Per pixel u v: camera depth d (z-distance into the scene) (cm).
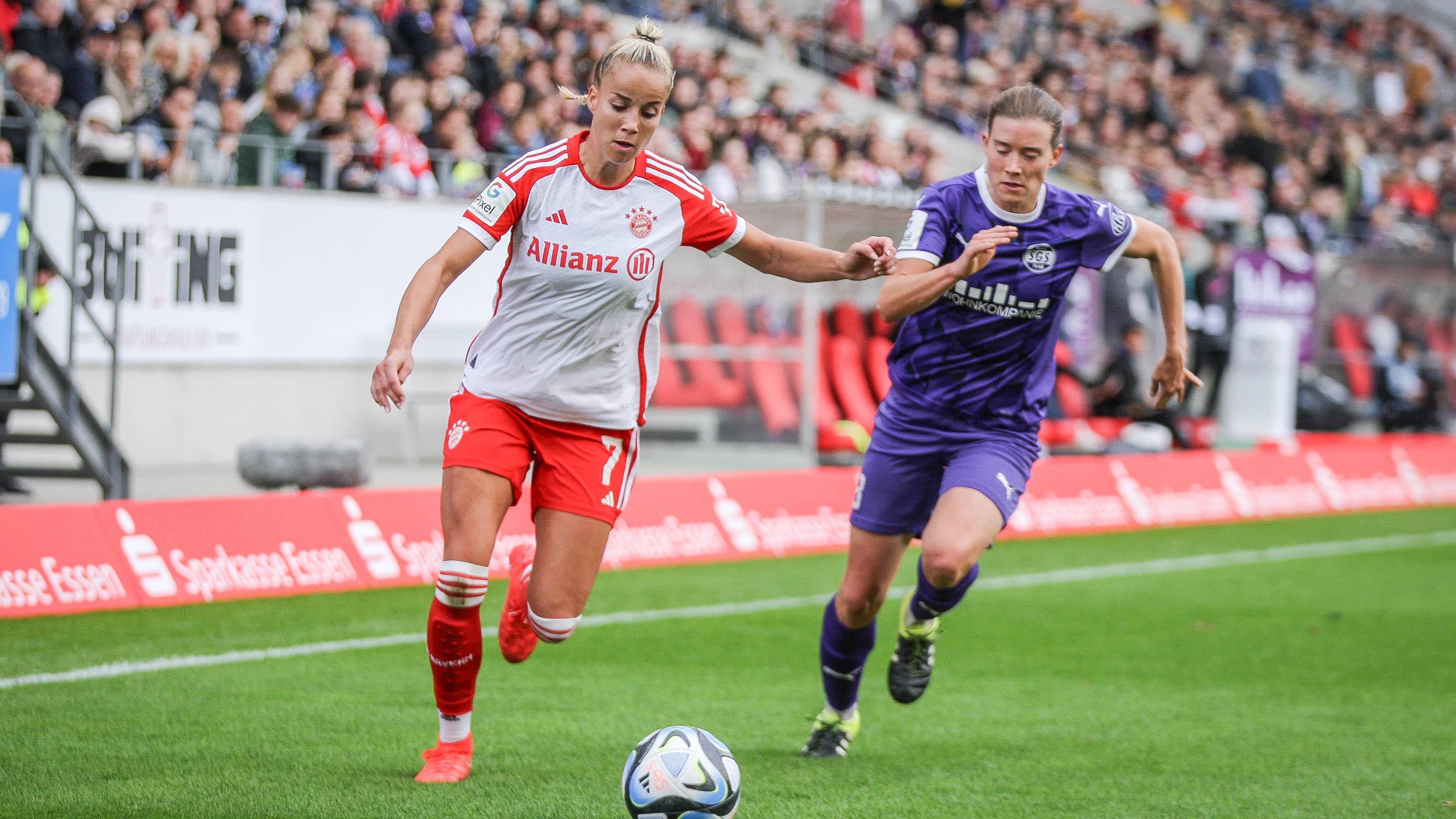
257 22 4372
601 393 1489
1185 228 5975
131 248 3909
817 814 1473
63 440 3188
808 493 3516
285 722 1794
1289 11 10575
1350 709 2045
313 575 2723
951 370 1623
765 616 2655
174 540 2588
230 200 4097
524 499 3102
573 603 1495
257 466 3139
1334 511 4606
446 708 1537
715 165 5134
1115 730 1889
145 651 2181
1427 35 11375
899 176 5781
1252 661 2377
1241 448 5459
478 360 1500
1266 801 1566
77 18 3984
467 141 4616
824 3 7794
